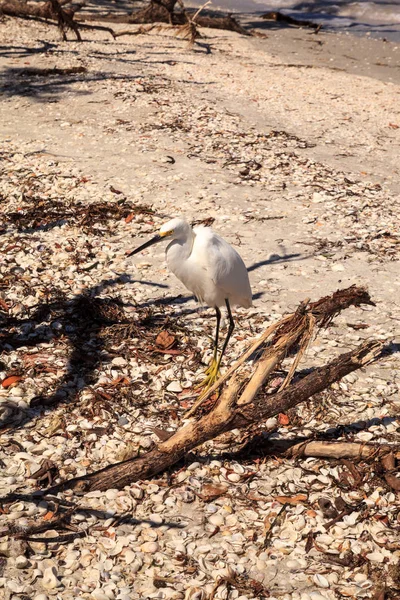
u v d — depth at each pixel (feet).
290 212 30.45
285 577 12.85
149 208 30.09
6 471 15.30
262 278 24.80
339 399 18.17
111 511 14.30
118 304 22.68
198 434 15.12
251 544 13.60
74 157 36.19
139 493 14.76
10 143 38.06
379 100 52.19
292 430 16.96
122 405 17.71
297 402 15.90
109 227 28.45
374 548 13.46
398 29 90.33
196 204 30.81
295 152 38.32
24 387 18.19
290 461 15.93
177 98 47.32
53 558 13.15
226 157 36.86
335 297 17.95
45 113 43.45
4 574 12.71
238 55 67.87
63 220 28.86
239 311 22.70
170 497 14.76
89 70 53.83
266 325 21.79
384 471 15.25
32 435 16.55
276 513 14.34
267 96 50.70
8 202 30.68
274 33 83.87
